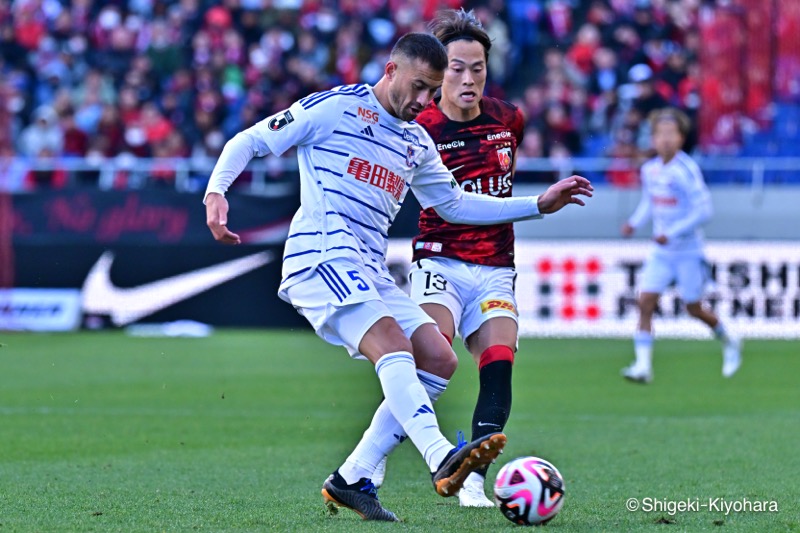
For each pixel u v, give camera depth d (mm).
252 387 37656
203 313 56250
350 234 16656
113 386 37562
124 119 67125
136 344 51031
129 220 56375
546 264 55062
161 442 26609
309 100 16781
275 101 67438
